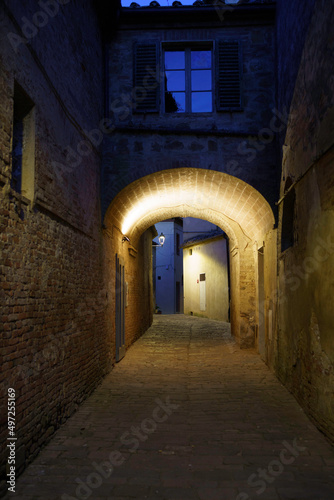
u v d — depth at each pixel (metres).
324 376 4.66
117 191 8.09
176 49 8.61
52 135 4.93
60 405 4.95
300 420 5.21
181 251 30.72
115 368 8.59
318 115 4.88
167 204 11.41
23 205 3.97
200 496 3.30
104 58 8.30
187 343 12.31
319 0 4.81
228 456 4.10
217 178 8.62
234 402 6.04
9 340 3.54
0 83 3.50
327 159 4.59
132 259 12.25
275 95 8.08
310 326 5.27
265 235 8.89
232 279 13.62
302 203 5.71
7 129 3.62
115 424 5.08
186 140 8.25
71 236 5.67
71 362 5.46
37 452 4.13
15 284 3.71
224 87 8.32
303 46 5.61
